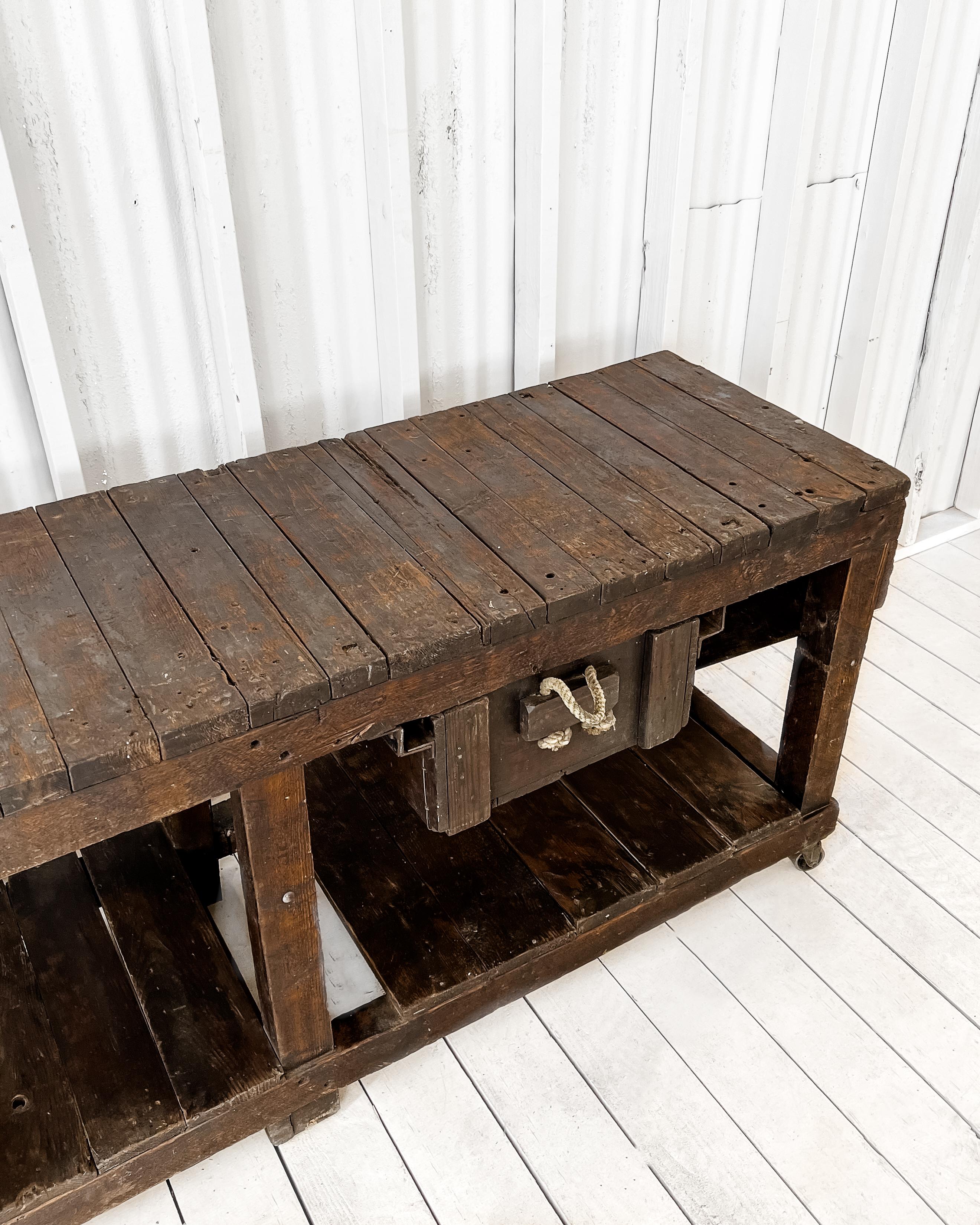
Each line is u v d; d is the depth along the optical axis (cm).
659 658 185
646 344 266
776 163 257
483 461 198
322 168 207
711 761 244
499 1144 195
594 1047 210
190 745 142
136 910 208
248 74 192
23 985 195
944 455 348
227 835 230
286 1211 186
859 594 203
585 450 201
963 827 256
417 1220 184
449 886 214
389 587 165
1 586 166
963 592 333
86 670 149
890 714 288
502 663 165
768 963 226
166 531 179
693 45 222
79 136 183
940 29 261
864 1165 191
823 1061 207
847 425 315
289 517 182
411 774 181
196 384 214
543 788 236
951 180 287
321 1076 188
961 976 223
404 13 199
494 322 246
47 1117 175
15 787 132
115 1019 190
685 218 246
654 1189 188
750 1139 195
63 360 199
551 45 206
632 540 175
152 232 196
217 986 196
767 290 275
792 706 223
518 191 229
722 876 226
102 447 211
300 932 171
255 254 208
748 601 223
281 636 155
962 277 303
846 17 247
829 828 239
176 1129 174
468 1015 202
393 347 226
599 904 210
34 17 171
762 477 192
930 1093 202
